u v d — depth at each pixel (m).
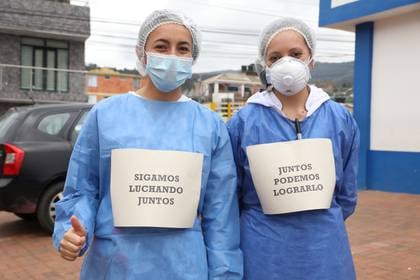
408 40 9.90
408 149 10.01
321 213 2.30
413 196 9.61
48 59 22.67
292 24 2.47
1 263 4.99
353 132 2.45
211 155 2.16
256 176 2.31
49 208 5.88
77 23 22.38
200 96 25.61
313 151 2.28
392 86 10.25
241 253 2.26
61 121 6.11
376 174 10.59
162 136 2.08
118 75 35.22
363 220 7.16
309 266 2.27
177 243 2.04
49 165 5.80
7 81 21.55
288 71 2.28
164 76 2.10
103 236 2.04
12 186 5.63
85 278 2.10
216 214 2.17
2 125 6.09
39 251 5.40
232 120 2.46
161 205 2.00
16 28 21.22
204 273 2.09
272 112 2.38
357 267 4.84
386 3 9.63
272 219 2.31
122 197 1.99
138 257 1.99
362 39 10.76
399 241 5.88
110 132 2.06
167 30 2.16
